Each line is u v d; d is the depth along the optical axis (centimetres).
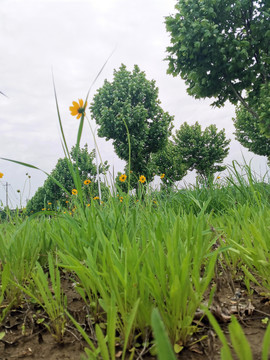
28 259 162
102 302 98
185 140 2789
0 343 100
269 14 1136
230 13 1227
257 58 1248
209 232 119
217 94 1340
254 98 1260
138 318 90
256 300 121
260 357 77
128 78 2336
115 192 202
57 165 2394
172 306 86
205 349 85
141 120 2170
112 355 70
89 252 114
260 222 159
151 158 2606
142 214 191
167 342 38
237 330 53
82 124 176
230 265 152
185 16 1227
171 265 89
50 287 150
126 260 93
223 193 340
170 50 1292
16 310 124
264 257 119
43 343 98
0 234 161
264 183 332
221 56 1185
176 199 343
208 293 127
